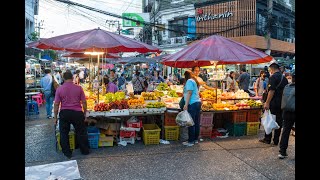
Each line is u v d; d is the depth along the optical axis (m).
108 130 6.78
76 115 5.77
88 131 6.62
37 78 19.52
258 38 21.41
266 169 5.04
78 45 6.11
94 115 6.55
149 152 6.10
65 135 5.79
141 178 4.69
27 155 5.93
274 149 6.25
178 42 25.81
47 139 7.27
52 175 3.71
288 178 4.64
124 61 20.69
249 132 7.56
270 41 22.84
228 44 7.06
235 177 4.71
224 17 22.55
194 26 24.20
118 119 6.97
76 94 5.81
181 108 6.73
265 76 12.27
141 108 6.86
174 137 7.09
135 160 5.59
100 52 8.38
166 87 11.22
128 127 6.75
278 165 5.23
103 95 9.05
